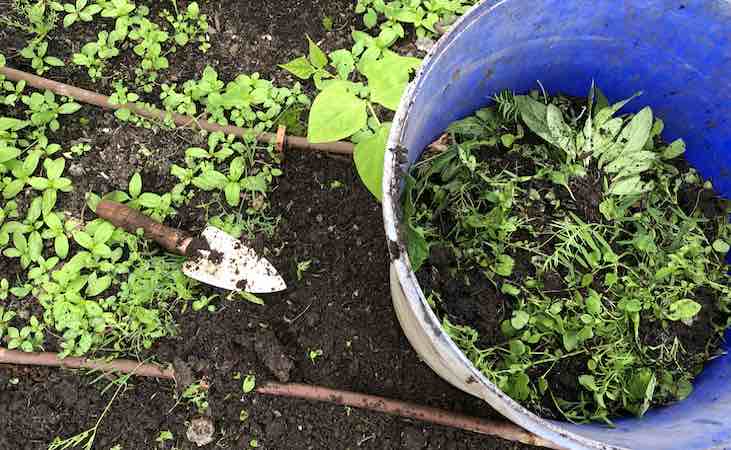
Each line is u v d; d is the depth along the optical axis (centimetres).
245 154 167
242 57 177
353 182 168
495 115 144
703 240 139
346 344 158
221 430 152
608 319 130
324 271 162
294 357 157
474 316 131
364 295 162
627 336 130
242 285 157
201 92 169
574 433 97
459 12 178
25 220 159
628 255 136
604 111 140
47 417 150
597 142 141
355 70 175
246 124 170
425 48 179
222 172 167
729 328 134
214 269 157
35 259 156
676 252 134
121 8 174
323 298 161
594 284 132
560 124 140
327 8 182
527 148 143
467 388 109
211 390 153
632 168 139
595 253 131
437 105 125
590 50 139
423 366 158
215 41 178
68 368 152
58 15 177
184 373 152
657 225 139
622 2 125
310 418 154
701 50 128
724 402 116
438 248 132
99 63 172
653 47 133
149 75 173
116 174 166
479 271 132
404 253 97
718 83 131
